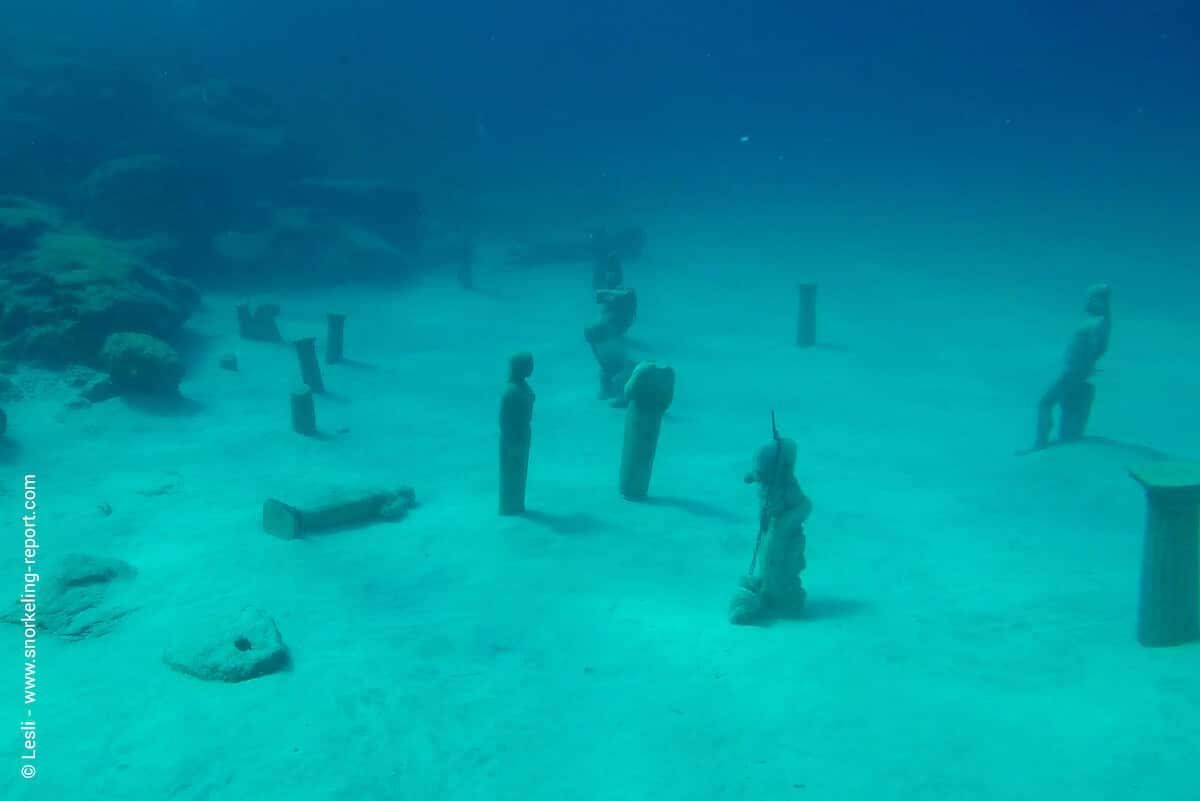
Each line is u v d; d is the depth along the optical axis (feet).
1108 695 20.92
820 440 55.16
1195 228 144.77
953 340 81.76
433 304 98.94
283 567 32.50
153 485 42.68
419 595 30.94
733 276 116.37
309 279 102.63
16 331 59.16
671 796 17.95
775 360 75.46
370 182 117.70
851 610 29.43
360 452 51.83
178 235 98.22
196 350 72.59
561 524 38.73
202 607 28.53
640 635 27.27
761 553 28.78
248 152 112.06
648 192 209.87
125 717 21.30
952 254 130.00
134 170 96.22
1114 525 39.29
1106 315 48.08
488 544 36.06
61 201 102.63
